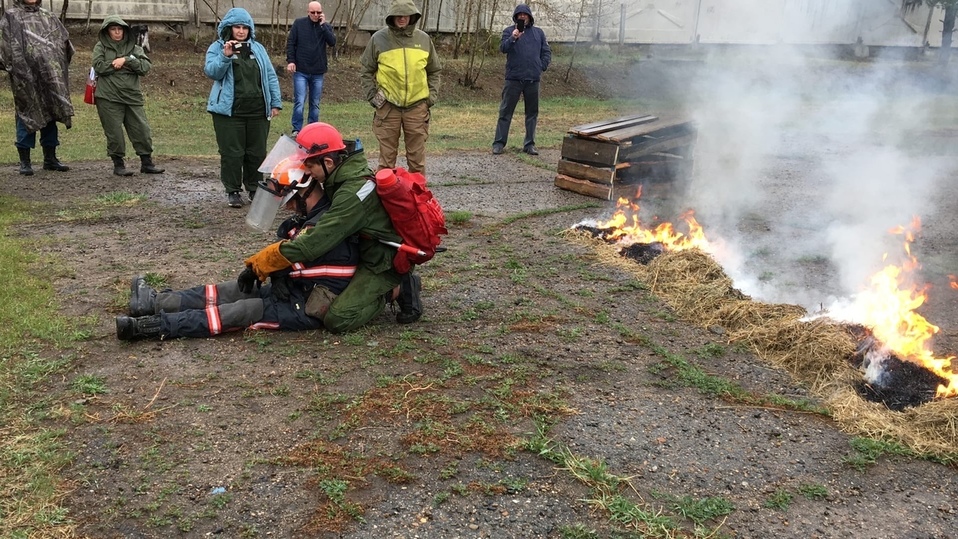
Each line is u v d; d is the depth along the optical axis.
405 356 4.12
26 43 7.96
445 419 3.51
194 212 6.97
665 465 3.27
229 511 2.87
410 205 4.18
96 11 16.27
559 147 11.91
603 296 5.16
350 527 2.81
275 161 4.37
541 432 3.41
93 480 3.01
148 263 5.45
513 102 10.76
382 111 7.55
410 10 7.22
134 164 9.30
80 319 4.39
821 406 3.79
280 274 4.30
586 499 3.02
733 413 3.71
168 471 3.08
